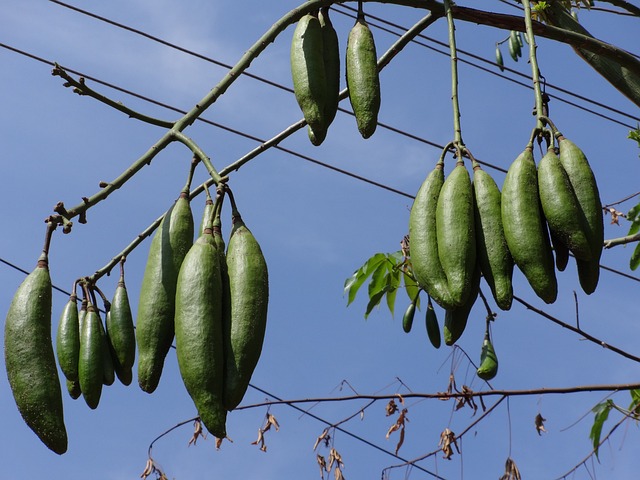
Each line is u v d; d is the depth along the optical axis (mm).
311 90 3684
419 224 3363
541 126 3494
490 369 7645
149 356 3150
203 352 2951
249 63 3822
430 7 4559
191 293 2998
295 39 3764
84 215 3520
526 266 3217
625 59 4969
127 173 3596
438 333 6980
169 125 3705
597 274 3328
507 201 3275
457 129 3539
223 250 3158
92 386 3461
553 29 4785
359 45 3773
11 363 3178
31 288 3260
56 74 3572
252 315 3016
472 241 3266
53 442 3143
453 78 3625
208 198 3438
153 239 3295
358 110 3709
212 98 3693
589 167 3369
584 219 3287
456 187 3324
